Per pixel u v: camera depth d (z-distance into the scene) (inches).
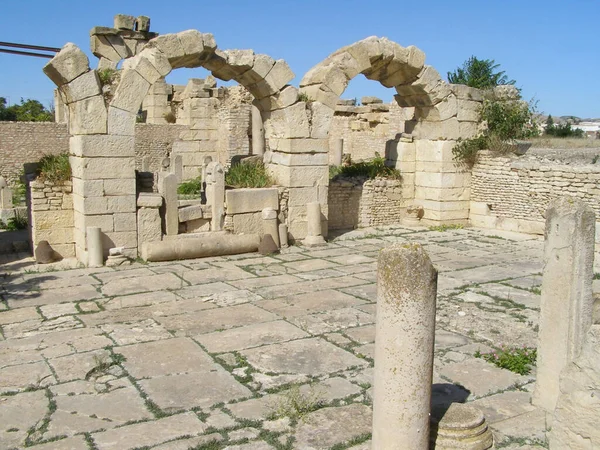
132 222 518.9
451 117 703.7
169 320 358.6
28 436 220.7
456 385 267.1
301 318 363.3
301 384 268.1
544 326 235.6
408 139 732.0
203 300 402.3
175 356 300.5
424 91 681.0
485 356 299.6
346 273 484.7
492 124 725.9
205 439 217.8
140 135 1226.0
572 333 226.7
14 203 866.1
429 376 190.2
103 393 257.8
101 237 503.8
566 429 174.6
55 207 522.6
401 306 184.4
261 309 382.6
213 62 558.3
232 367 286.8
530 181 660.7
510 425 226.2
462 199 726.5
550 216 228.5
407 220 729.0
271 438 219.0
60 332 335.9
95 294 415.2
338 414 237.9
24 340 322.7
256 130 1106.7
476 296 413.4
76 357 297.7
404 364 185.6
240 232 573.0
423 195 735.1
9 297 407.2
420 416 188.9
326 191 623.8
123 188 510.3
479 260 534.3
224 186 578.2
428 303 185.9
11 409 242.5
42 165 550.0
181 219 546.6
